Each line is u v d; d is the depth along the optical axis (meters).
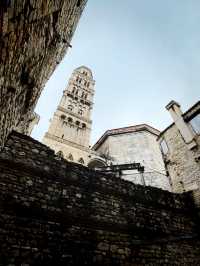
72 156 28.34
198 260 8.34
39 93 8.45
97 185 7.76
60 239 5.85
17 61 3.55
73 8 7.31
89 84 46.09
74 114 35.91
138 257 7.00
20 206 5.69
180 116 12.94
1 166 5.96
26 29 3.26
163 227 8.44
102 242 6.57
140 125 29.59
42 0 3.48
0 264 4.74
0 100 3.38
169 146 13.49
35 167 6.61
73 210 6.61
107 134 30.81
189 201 10.34
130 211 7.99
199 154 11.04
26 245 5.27
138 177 19.19
